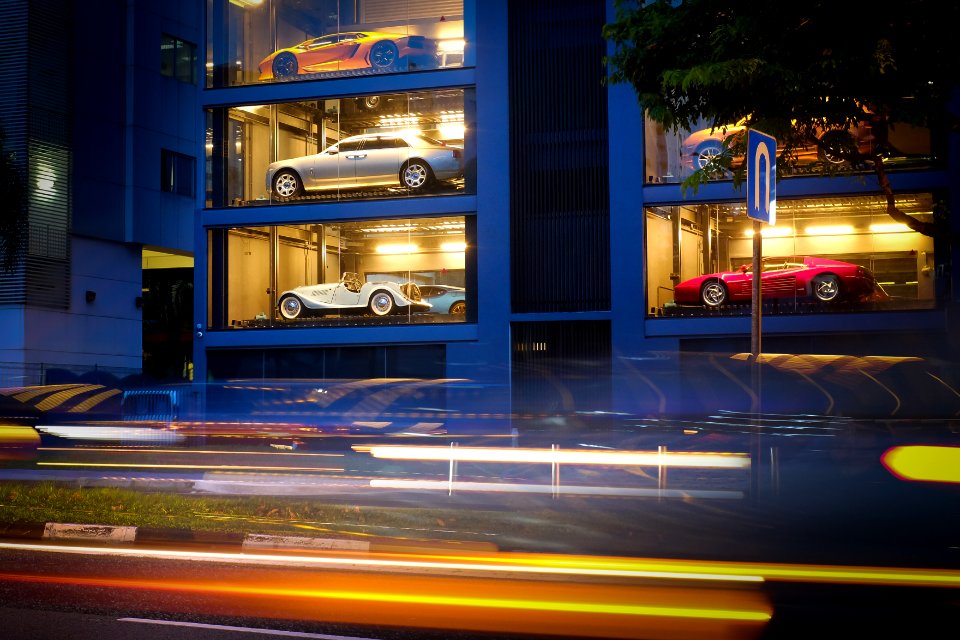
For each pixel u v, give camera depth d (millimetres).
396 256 30094
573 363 28000
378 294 29672
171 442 24547
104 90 37719
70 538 11664
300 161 30625
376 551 10906
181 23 41125
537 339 28375
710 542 11516
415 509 13102
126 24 38844
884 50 16219
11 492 13828
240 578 9188
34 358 34562
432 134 30109
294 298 30375
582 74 28547
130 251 38844
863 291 26141
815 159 26531
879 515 13164
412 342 29266
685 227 27844
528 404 27812
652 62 18500
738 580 9227
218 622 7340
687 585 8977
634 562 10188
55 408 25297
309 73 30859
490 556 10586
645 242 27922
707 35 18047
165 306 43906
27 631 7008
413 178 29734
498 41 29141
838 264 26219
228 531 11352
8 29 35031
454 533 11625
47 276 35219
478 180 29000
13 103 34844
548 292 28422
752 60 16391
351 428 25016
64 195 35969
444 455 16078
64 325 35812
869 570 9758
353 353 29938
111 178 37938
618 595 8469
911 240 26453
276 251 30859
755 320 13578
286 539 11094
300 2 32250
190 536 11344
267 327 30406
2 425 24078
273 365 30438
